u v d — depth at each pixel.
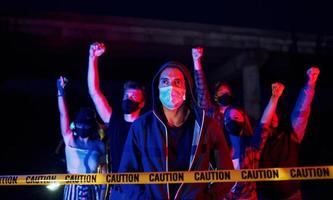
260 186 3.94
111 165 3.49
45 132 10.80
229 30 8.19
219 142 2.53
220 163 2.50
